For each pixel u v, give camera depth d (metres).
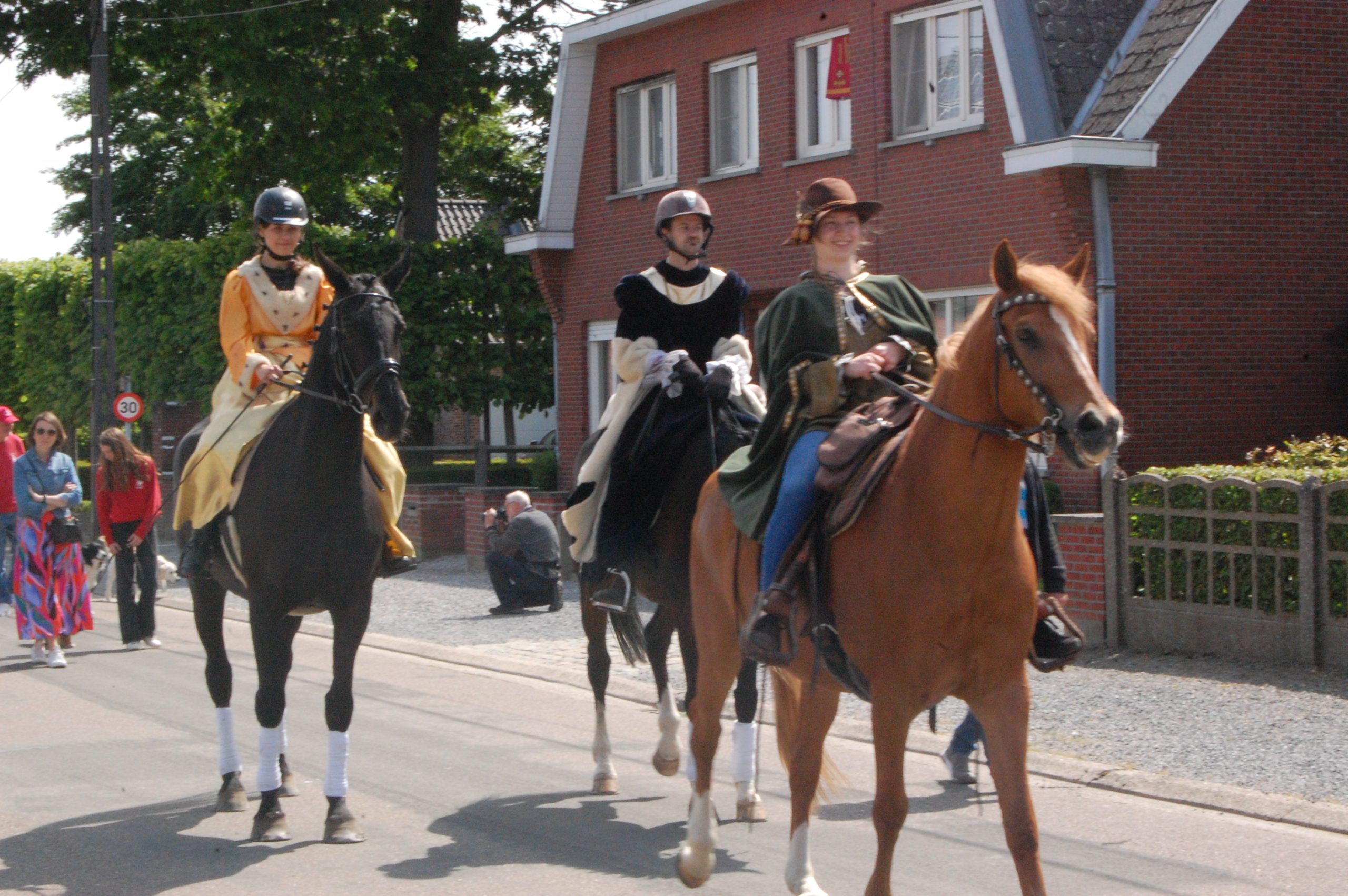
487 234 25.02
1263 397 14.38
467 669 11.74
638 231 19.64
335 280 6.64
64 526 12.15
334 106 25.33
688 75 18.67
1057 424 4.14
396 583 17.89
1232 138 14.12
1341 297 14.70
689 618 6.87
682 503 6.80
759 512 5.30
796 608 5.04
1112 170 13.66
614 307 20.14
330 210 37.06
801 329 5.41
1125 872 5.82
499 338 25.38
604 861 6.18
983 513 4.45
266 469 6.71
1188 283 14.02
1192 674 9.66
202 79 29.34
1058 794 7.11
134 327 26.59
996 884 5.77
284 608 6.61
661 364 6.88
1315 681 9.19
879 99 15.98
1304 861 5.94
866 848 6.36
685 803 7.24
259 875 6.01
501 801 7.28
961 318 15.20
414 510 20.86
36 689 10.86
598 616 7.48
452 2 26.97
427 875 5.98
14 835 6.66
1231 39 14.04
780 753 5.51
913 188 15.64
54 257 30.52
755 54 17.81
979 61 15.02
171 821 6.93
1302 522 9.49
